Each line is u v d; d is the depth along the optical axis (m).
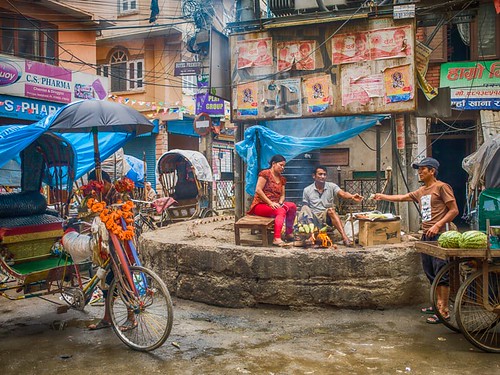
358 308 5.39
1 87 12.60
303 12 8.70
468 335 4.22
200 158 13.85
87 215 4.70
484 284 4.28
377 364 3.91
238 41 7.97
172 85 19.16
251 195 7.94
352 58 7.37
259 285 5.49
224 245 5.79
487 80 13.88
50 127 4.61
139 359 4.08
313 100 7.61
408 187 7.40
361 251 5.38
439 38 14.10
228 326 4.98
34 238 5.05
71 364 3.98
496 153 5.05
